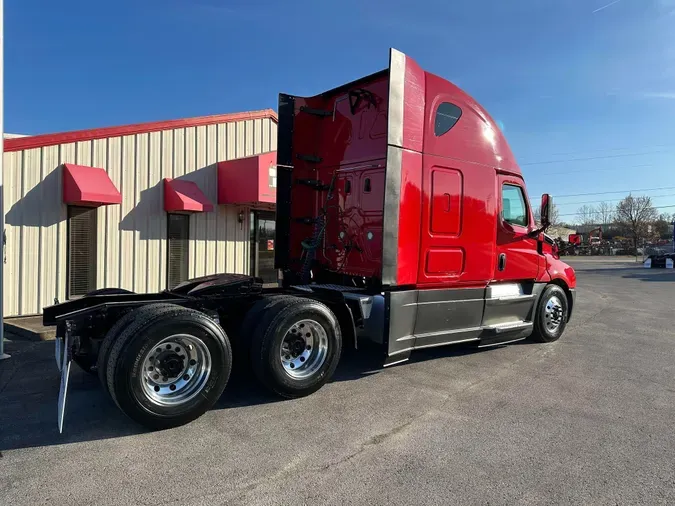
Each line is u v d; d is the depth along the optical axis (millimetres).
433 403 4742
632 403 4840
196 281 5695
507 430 4094
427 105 5766
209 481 3148
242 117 12703
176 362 4066
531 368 6137
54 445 3676
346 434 3951
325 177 6875
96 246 10078
